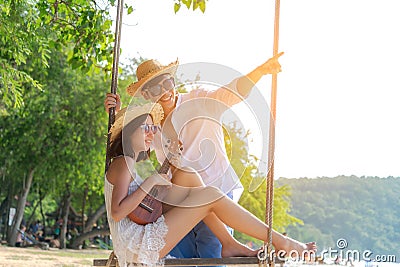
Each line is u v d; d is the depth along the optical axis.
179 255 5.17
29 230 36.47
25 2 9.98
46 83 21.81
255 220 4.57
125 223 4.45
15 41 10.37
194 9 7.01
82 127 23.94
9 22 10.09
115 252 4.42
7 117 23.28
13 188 31.06
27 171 25.80
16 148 24.20
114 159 4.52
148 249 4.36
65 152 24.36
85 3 8.22
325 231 57.72
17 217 28.00
